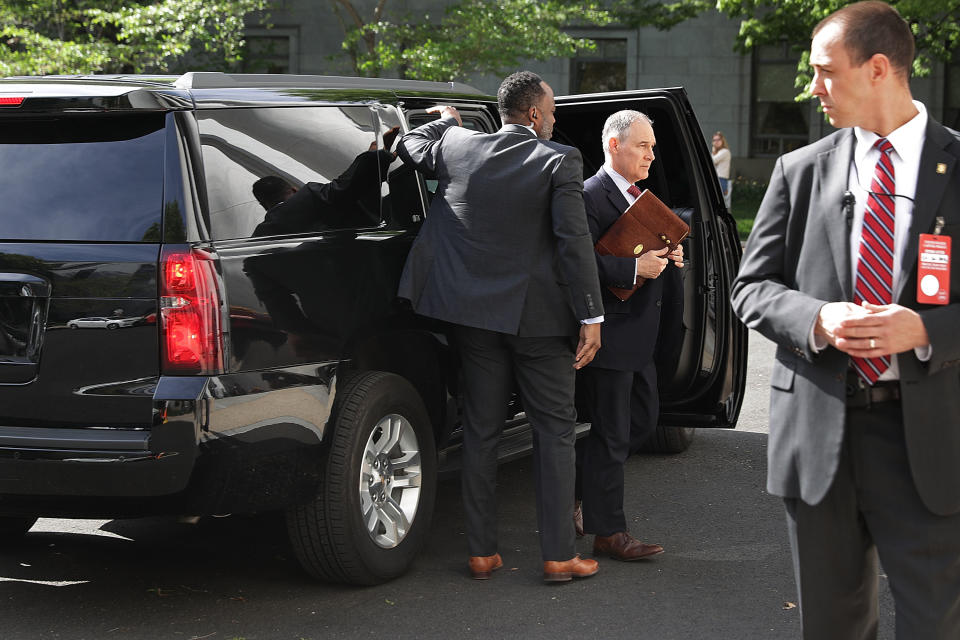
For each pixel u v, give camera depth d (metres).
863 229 2.51
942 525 2.49
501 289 4.16
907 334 2.37
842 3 16.97
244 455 3.71
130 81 4.04
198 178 3.74
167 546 4.85
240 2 15.38
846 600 2.66
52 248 3.73
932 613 2.50
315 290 4.04
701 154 5.39
